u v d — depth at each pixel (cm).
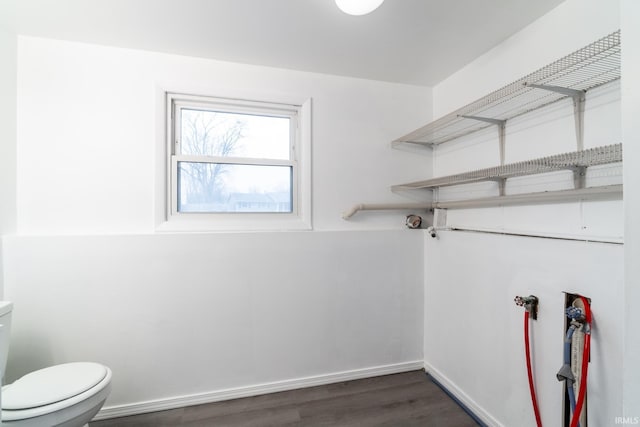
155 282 182
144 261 180
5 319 136
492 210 175
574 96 130
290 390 203
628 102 67
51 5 142
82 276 171
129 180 182
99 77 177
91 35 168
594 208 121
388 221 229
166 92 189
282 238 202
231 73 198
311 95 212
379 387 207
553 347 133
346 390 203
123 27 161
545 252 138
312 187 213
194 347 187
